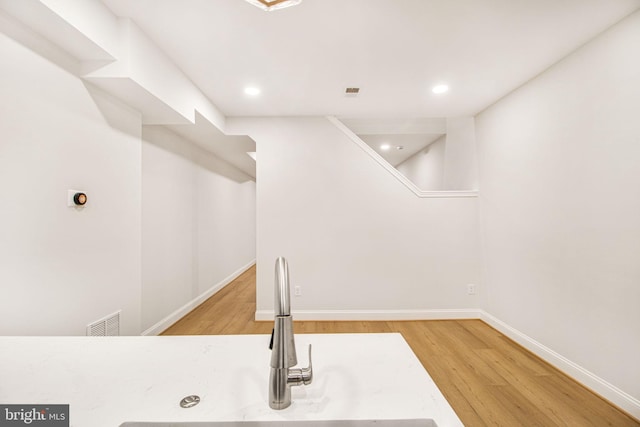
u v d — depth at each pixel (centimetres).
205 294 397
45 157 141
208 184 410
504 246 278
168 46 192
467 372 212
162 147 292
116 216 190
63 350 89
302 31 177
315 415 61
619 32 169
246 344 94
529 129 242
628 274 166
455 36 183
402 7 158
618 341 171
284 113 314
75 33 139
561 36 183
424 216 323
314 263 321
